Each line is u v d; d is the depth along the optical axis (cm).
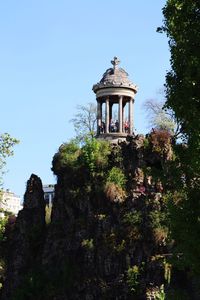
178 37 2666
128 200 6594
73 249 6831
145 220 6334
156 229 6169
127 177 6800
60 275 6844
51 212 7625
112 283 6281
